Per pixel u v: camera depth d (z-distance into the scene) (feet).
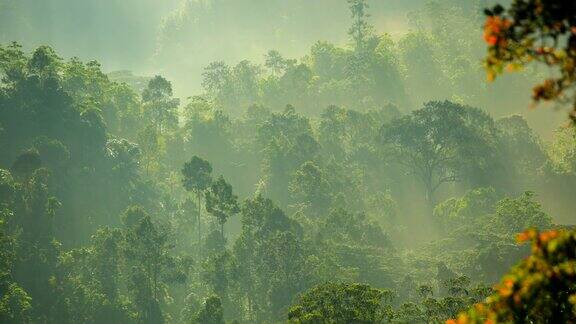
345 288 234.17
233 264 401.70
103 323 378.94
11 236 402.93
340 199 508.53
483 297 240.32
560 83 57.93
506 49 58.29
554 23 56.85
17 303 350.64
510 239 406.21
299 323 226.38
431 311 239.50
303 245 402.93
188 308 409.69
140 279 401.29
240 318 403.34
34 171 449.48
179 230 502.79
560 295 67.31
